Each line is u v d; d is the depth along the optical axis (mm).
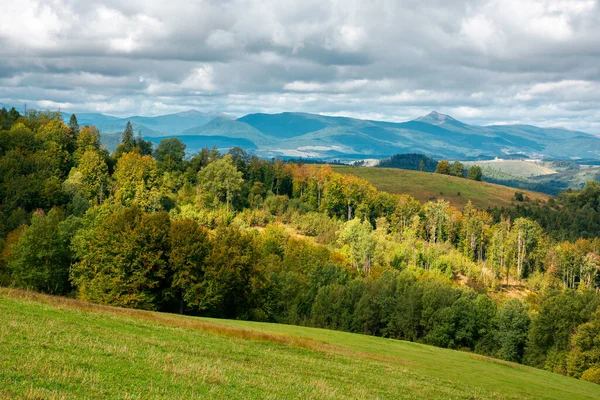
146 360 26672
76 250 89750
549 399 44438
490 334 99875
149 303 74438
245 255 82688
